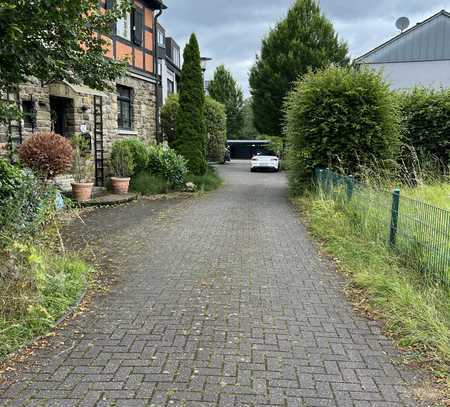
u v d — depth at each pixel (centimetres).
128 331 390
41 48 499
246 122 5816
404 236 574
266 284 522
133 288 505
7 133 995
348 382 312
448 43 2367
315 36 2777
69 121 1264
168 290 498
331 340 377
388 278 493
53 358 341
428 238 516
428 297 436
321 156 1240
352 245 645
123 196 1245
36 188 616
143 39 1672
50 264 518
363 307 450
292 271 576
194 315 427
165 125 2077
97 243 721
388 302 446
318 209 939
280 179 2170
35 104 1082
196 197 1366
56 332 386
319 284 523
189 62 1683
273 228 869
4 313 389
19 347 354
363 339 379
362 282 506
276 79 2817
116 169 1360
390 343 372
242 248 700
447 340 358
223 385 306
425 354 351
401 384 310
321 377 318
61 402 285
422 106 1416
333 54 2781
